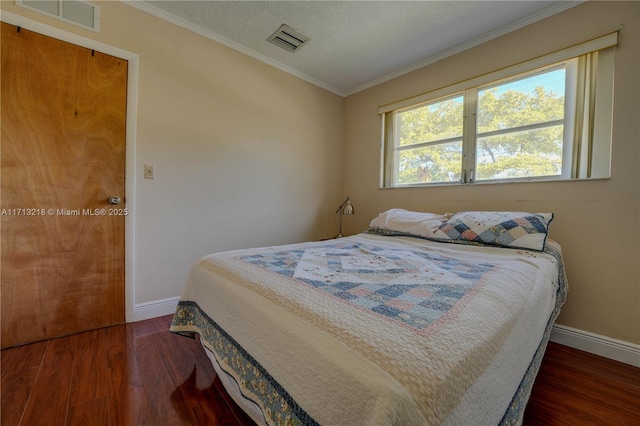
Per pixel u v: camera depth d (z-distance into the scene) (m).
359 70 2.77
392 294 0.89
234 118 2.39
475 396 0.60
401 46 2.34
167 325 1.90
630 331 1.58
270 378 0.78
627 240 1.58
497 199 2.10
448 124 2.44
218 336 1.12
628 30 1.56
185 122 2.12
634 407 1.21
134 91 1.90
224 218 2.36
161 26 2.00
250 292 0.98
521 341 0.87
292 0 1.84
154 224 2.01
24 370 1.37
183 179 2.13
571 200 1.77
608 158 1.65
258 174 2.57
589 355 1.66
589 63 1.71
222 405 1.17
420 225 2.10
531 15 1.91
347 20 2.03
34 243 1.62
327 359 0.60
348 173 3.30
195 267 1.43
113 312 1.87
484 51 2.18
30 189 1.60
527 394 0.93
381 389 0.49
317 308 0.78
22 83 1.56
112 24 1.81
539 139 1.94
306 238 2.99
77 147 1.73
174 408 1.15
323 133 3.12
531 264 1.34
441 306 0.79
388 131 2.89
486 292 0.91
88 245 1.78
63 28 1.65
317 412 0.60
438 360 0.56
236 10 1.94
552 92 1.89
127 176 1.90
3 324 1.55
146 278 1.99
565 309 1.80
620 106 1.59
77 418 1.08
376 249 1.72
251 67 2.48
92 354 1.53
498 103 2.13
